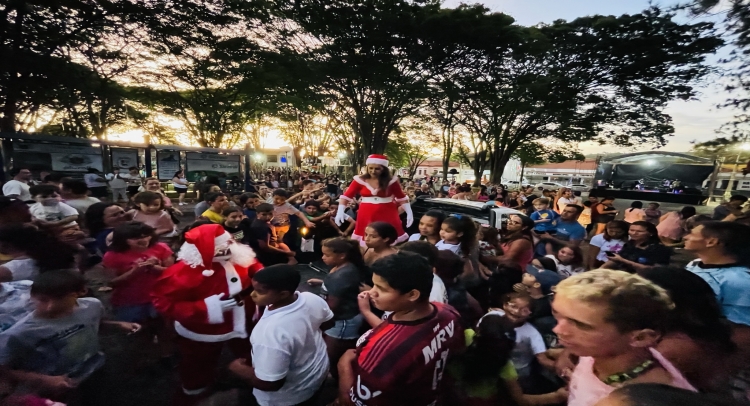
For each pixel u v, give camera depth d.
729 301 2.27
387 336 1.66
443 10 16.27
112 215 3.98
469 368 1.76
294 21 16.59
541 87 19.14
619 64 19.75
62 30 14.27
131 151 16.06
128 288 3.10
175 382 2.92
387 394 1.59
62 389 2.25
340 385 1.95
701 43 17.86
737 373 1.66
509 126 24.02
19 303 2.40
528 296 2.26
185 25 16.31
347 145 29.16
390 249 3.23
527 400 1.88
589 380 1.38
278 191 6.40
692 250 2.60
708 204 16.48
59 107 19.00
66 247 2.99
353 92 18.56
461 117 25.44
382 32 15.83
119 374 2.91
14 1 11.92
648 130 22.42
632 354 1.24
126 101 23.83
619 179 20.11
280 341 1.99
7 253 2.75
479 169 28.28
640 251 4.03
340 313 2.69
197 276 2.62
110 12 14.42
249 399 2.61
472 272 3.09
